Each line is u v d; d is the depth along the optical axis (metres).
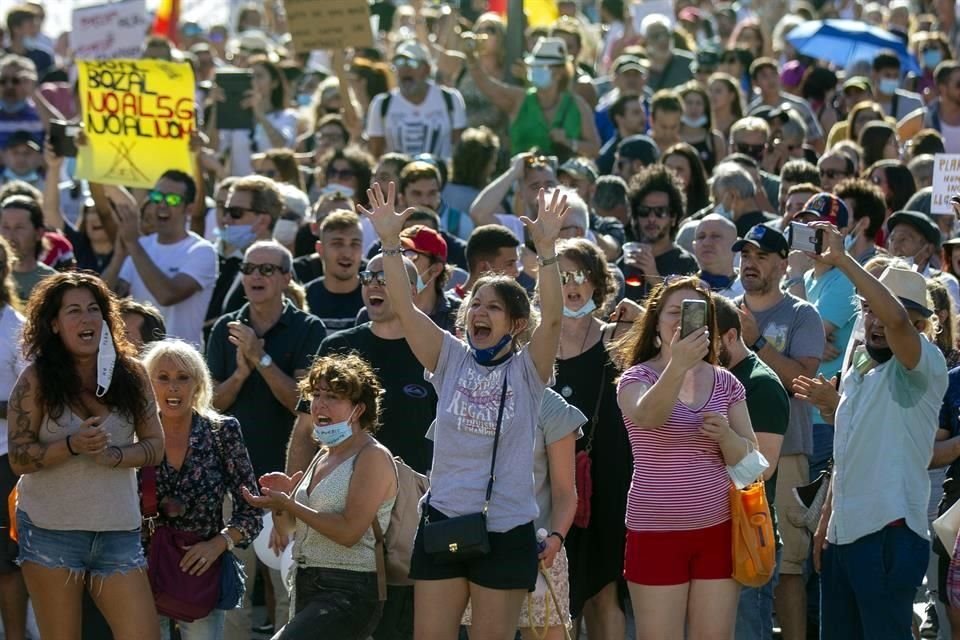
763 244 29.02
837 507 25.58
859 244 33.97
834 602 25.94
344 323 32.91
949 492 27.53
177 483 26.45
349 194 41.25
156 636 25.34
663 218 35.03
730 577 24.30
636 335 25.23
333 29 48.25
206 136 50.25
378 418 26.69
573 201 32.22
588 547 27.41
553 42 47.41
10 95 48.94
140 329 30.55
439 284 29.09
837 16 71.44
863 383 25.55
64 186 46.34
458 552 23.03
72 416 24.98
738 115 50.59
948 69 48.56
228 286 36.50
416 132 48.16
